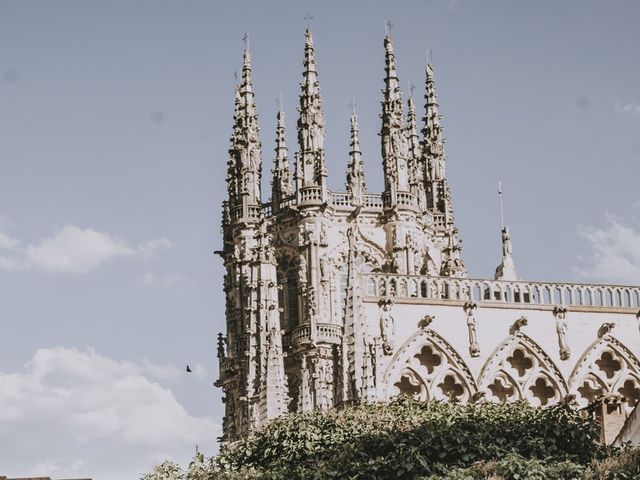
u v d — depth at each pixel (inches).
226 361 6584.6
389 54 6924.2
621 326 4658.0
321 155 6727.4
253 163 6929.1
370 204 6791.3
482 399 4434.1
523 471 2989.7
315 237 6599.4
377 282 4534.9
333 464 3297.2
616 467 2989.7
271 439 3661.4
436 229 7052.2
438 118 7342.5
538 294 4650.6
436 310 4515.3
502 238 5585.6
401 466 3159.5
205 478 3587.6
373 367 4237.2
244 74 7086.6
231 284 6781.5
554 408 3550.7
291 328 6599.4
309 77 6840.6
